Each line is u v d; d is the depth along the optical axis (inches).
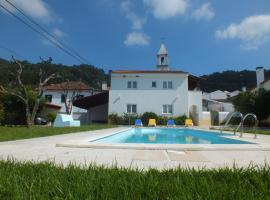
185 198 85.8
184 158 199.9
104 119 1369.3
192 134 748.6
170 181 108.7
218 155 217.2
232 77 3164.4
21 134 434.9
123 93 1248.8
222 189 94.1
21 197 89.1
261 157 207.3
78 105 1357.0
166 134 753.0
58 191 96.7
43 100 1317.7
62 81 1972.2
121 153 225.6
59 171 125.8
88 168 133.1
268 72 2025.1
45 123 1326.3
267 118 1087.0
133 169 134.1
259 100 1075.9
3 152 230.7
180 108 1234.0
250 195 88.2
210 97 2518.5
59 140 346.6
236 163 177.9
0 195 92.9
